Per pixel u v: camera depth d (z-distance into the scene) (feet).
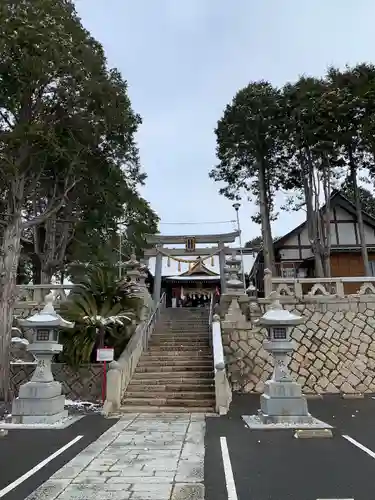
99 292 42.50
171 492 14.43
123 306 43.50
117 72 49.49
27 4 38.60
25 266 85.56
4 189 42.45
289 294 45.88
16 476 16.42
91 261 64.75
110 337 41.98
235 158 72.43
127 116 50.31
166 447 21.03
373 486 14.89
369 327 43.96
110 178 55.62
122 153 54.49
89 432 24.91
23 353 41.52
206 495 14.12
